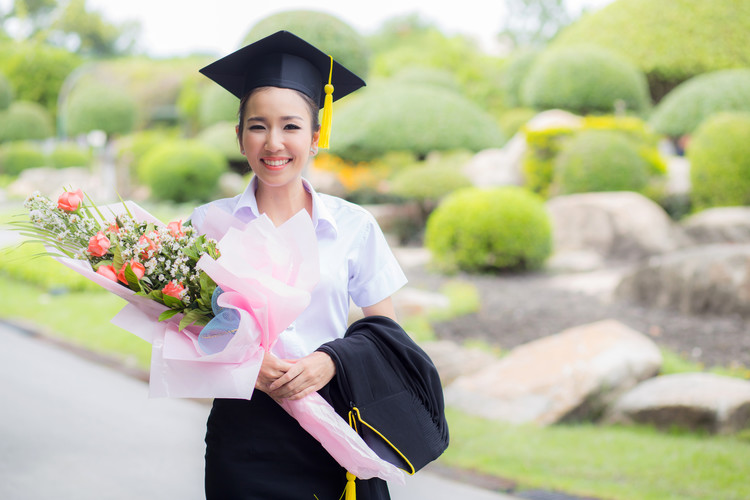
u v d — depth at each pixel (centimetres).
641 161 1127
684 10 1555
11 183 2334
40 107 3450
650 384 481
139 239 179
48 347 649
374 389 182
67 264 177
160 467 400
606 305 738
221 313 170
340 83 204
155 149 1859
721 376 525
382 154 1293
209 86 2048
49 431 446
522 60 2019
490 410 482
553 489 370
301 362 176
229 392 168
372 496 188
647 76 1602
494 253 905
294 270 176
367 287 195
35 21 4778
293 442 183
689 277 687
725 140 1070
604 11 1652
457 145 1254
